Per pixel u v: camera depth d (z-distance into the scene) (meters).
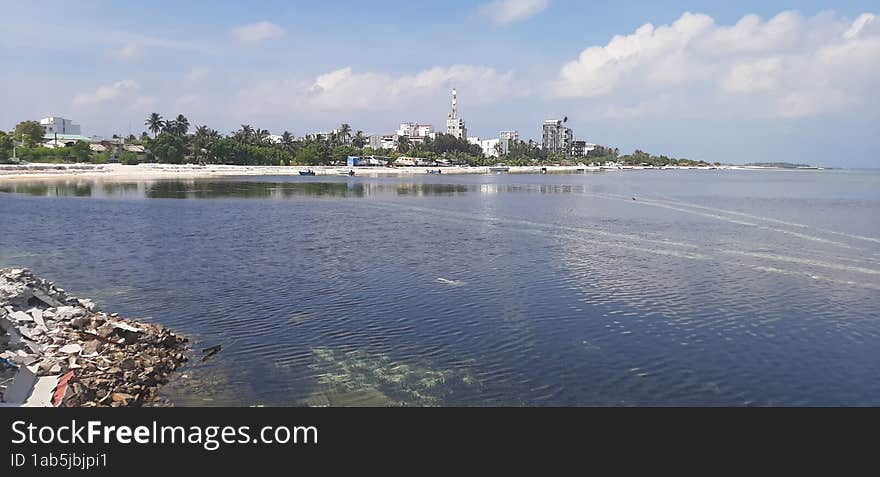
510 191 137.75
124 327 23.94
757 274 40.56
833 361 24.14
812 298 33.97
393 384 21.42
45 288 26.94
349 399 20.25
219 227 64.62
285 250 49.59
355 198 110.44
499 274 40.00
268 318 28.92
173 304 31.33
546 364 23.50
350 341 25.75
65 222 66.44
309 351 24.45
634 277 39.31
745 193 138.00
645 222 72.94
